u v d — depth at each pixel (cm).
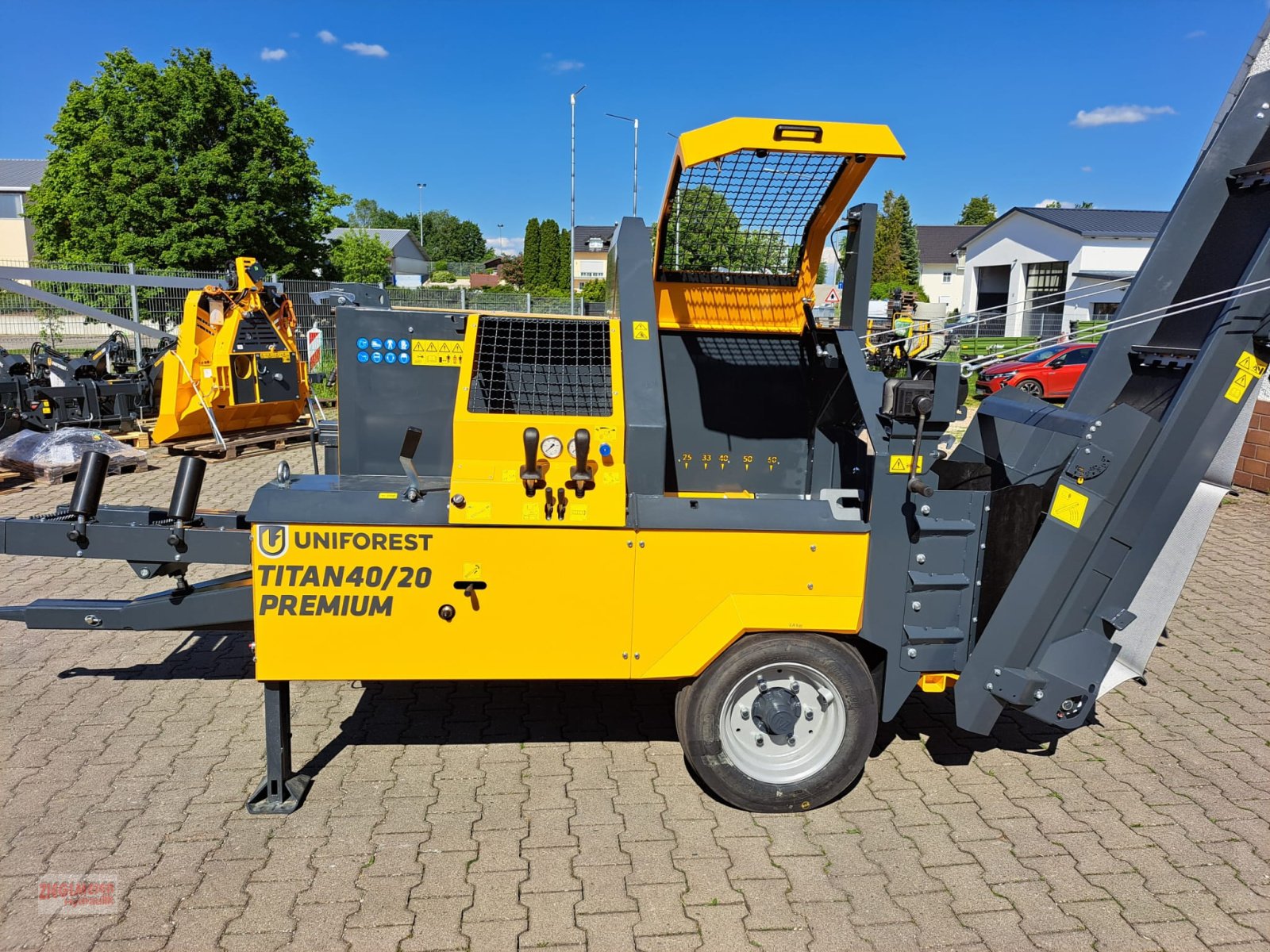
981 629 343
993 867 303
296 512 302
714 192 397
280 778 327
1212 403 325
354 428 359
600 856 305
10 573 616
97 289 1552
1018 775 368
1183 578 373
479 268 8788
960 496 323
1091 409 361
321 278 2419
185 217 2088
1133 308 361
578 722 411
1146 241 3162
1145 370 353
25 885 283
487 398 321
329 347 1156
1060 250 3334
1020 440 360
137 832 313
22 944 257
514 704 429
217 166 2073
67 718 404
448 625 312
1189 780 365
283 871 293
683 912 277
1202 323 339
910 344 386
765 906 280
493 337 334
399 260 7231
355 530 304
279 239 2195
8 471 918
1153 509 329
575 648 318
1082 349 1747
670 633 320
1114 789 357
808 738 337
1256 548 718
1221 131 352
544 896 283
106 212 2064
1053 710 337
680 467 429
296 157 2262
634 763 372
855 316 400
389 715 415
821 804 335
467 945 260
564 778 358
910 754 387
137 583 598
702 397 429
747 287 426
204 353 991
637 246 347
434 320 356
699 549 315
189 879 288
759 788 328
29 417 969
